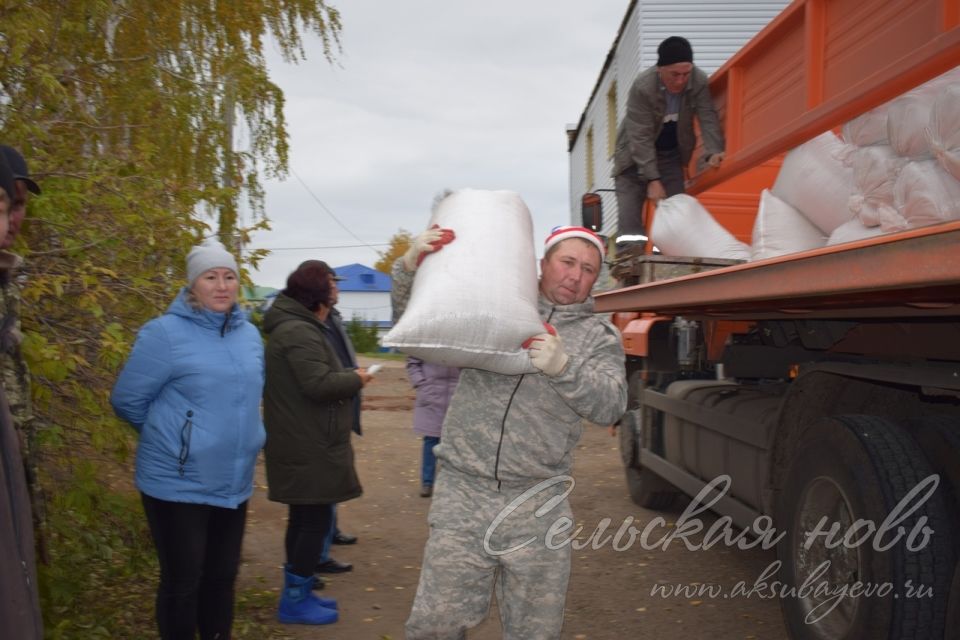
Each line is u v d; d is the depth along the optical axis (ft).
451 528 9.76
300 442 14.88
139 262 14.58
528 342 9.34
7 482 7.39
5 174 7.86
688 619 15.89
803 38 14.32
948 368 11.27
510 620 9.91
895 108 11.23
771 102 15.78
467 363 9.61
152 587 16.16
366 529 22.44
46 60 15.60
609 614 16.22
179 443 11.62
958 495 10.99
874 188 12.06
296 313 15.29
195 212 16.26
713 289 12.96
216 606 12.62
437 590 9.71
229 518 12.56
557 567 9.83
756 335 20.44
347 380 14.85
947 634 10.34
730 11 48.01
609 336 10.37
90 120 16.62
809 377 13.84
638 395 24.62
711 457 18.45
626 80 53.83
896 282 8.36
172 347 11.66
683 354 22.08
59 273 13.87
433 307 9.38
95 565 16.52
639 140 20.65
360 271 241.96
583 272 10.28
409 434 39.29
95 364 14.37
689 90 19.62
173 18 22.68
